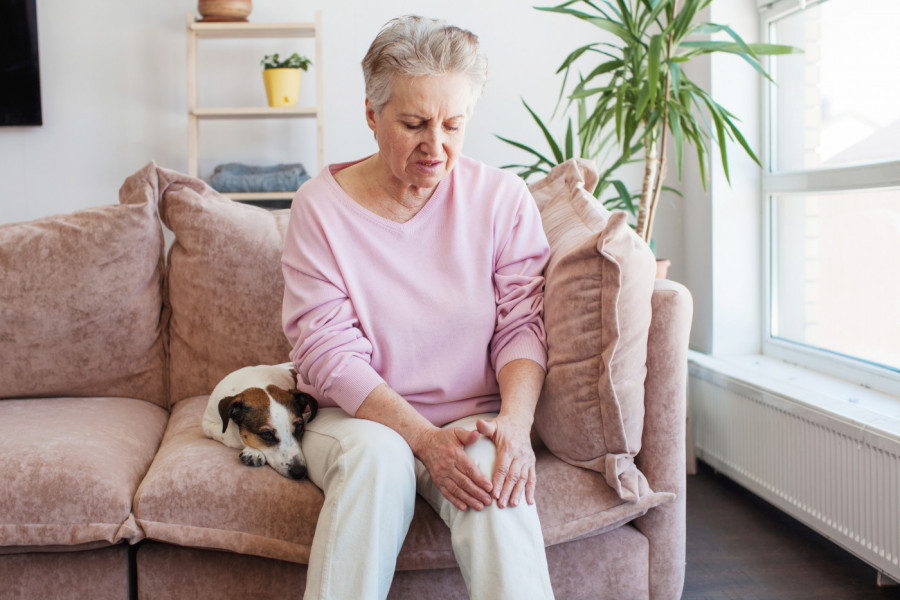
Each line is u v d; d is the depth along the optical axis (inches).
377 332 51.3
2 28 115.1
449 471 44.6
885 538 62.6
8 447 52.2
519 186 56.2
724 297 101.7
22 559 49.7
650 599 54.3
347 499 43.1
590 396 50.0
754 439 83.5
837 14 85.7
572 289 50.1
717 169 100.3
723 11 100.4
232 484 49.9
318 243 52.2
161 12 118.5
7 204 119.7
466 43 46.8
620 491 50.0
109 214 69.9
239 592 50.0
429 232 52.9
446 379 51.6
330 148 121.5
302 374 52.6
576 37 120.0
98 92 119.0
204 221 71.8
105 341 70.0
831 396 75.6
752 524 80.7
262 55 120.6
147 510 49.1
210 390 71.6
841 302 86.6
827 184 86.7
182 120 120.4
